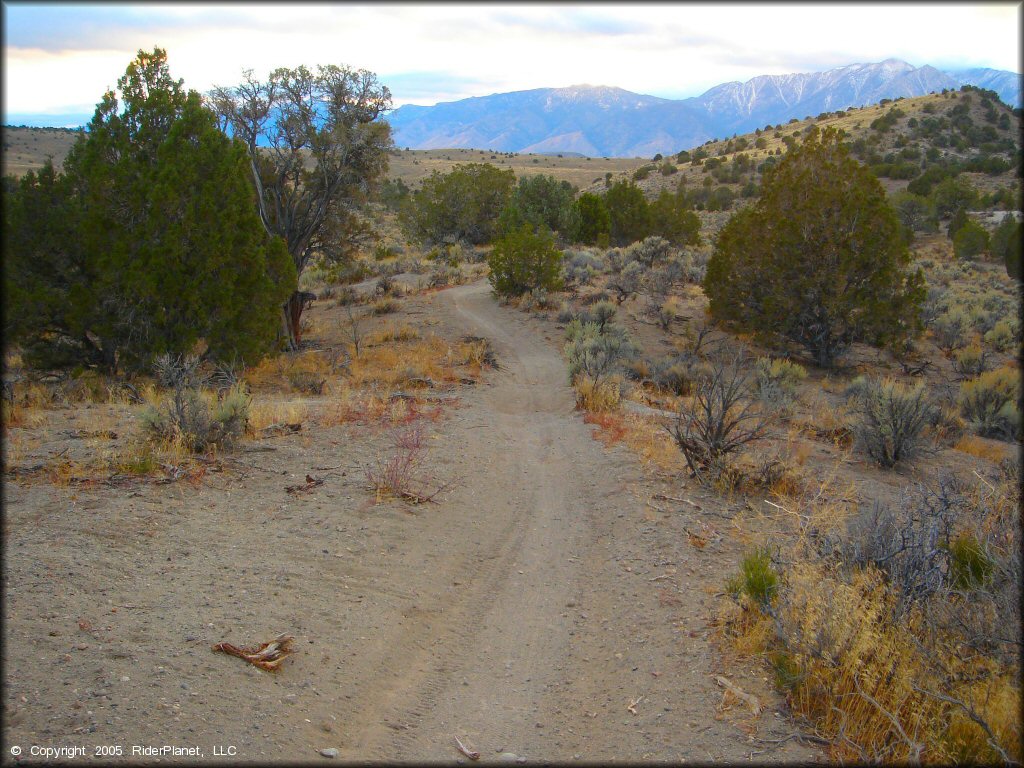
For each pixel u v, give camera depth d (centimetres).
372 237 2744
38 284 1512
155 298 1553
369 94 2473
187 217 1556
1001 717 352
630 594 572
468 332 2550
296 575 565
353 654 459
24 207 1518
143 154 1633
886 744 361
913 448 1012
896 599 459
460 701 424
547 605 565
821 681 400
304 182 2550
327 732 373
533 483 895
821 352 2178
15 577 492
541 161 18800
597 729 393
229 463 840
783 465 854
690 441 893
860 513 617
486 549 675
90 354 1631
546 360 2186
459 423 1198
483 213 5531
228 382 1478
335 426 1077
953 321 2511
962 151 10069
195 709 369
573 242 5056
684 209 5216
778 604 464
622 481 871
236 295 1656
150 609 475
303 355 2122
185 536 618
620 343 1988
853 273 2097
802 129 13725
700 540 670
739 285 2278
